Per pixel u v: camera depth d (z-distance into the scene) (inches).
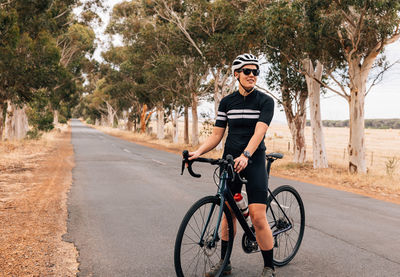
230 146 122.0
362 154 552.1
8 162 571.5
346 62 572.1
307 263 152.2
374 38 505.7
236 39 622.2
